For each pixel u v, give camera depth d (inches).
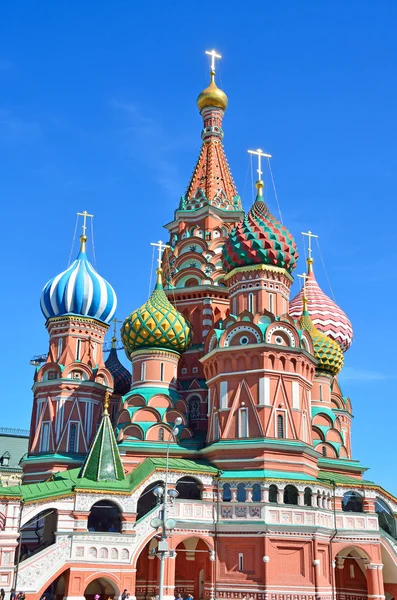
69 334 2463.1
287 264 2183.8
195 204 2630.4
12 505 1657.2
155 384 2226.9
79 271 2522.1
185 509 1841.8
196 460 2048.5
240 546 1822.1
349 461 2341.3
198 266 2498.8
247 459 1910.7
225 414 1983.3
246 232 2182.6
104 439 1902.1
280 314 2140.7
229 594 1784.0
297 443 1934.1
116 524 2026.3
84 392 2388.0
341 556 2073.1
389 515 2154.3
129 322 2297.0
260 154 2335.1
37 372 2447.1
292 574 1798.7
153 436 2111.2
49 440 2320.4
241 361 2015.3
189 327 2331.4
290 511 1849.2
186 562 2011.6
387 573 2087.8
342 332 2785.4
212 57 2896.2
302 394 2041.1
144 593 1957.4
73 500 1739.7
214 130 2790.4
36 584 1631.4
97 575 1695.4
